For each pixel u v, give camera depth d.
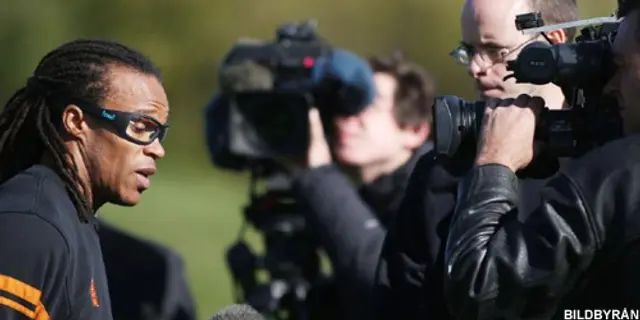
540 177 11.22
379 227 15.26
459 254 10.55
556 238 10.28
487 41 12.48
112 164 11.49
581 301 10.45
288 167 15.82
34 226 10.92
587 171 10.41
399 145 16.58
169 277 16.23
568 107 11.56
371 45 55.78
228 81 15.73
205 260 28.55
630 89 10.53
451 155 11.30
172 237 30.67
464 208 10.73
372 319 12.45
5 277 10.73
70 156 11.48
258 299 15.76
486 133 10.98
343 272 15.10
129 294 16.08
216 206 34.78
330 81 15.70
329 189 15.37
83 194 11.51
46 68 11.57
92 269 11.32
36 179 11.28
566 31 12.66
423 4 55.16
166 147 47.62
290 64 15.68
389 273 12.34
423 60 54.22
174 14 55.06
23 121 11.59
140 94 11.54
